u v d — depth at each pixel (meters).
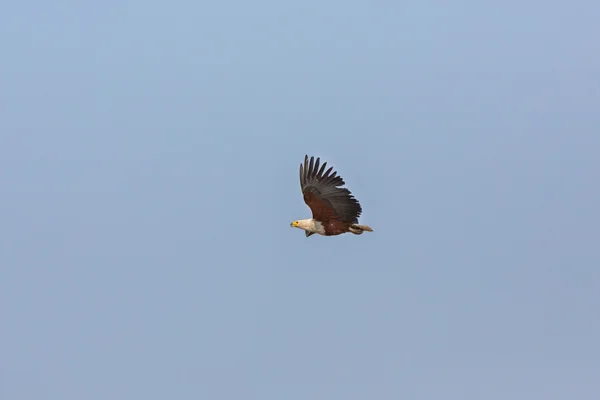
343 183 48.12
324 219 48.53
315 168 48.16
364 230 48.41
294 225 48.84
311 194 48.25
